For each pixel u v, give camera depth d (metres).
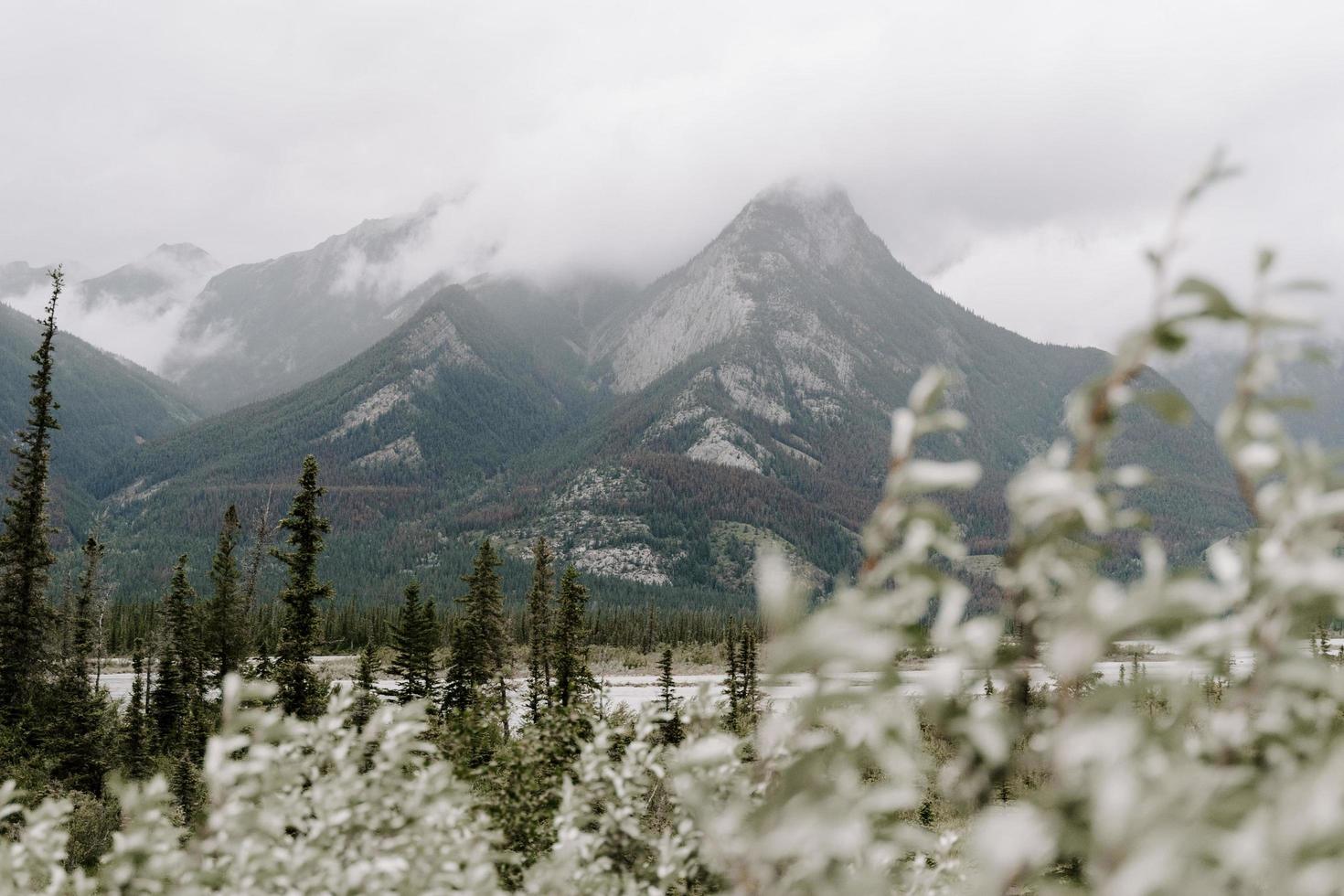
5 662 32.22
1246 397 1.08
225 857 2.56
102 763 28.06
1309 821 0.87
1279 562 1.05
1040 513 1.06
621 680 87.12
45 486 34.59
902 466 1.15
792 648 1.04
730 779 2.10
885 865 1.39
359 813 2.80
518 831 5.86
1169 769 1.00
